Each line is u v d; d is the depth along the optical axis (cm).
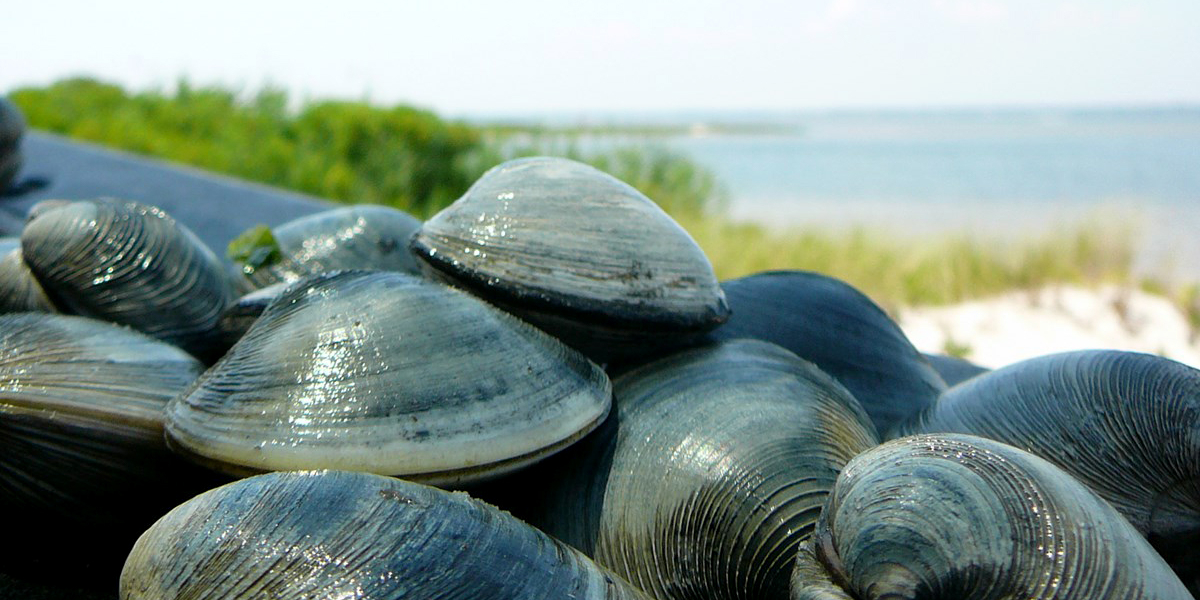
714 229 173
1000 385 44
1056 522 37
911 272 152
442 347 42
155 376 44
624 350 45
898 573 36
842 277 153
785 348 47
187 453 41
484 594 37
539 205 44
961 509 37
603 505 42
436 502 39
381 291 42
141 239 50
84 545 44
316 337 42
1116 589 36
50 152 126
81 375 43
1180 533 41
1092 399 42
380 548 38
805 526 40
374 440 40
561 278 44
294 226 53
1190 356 112
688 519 41
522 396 41
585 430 42
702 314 44
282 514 38
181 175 112
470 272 44
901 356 49
